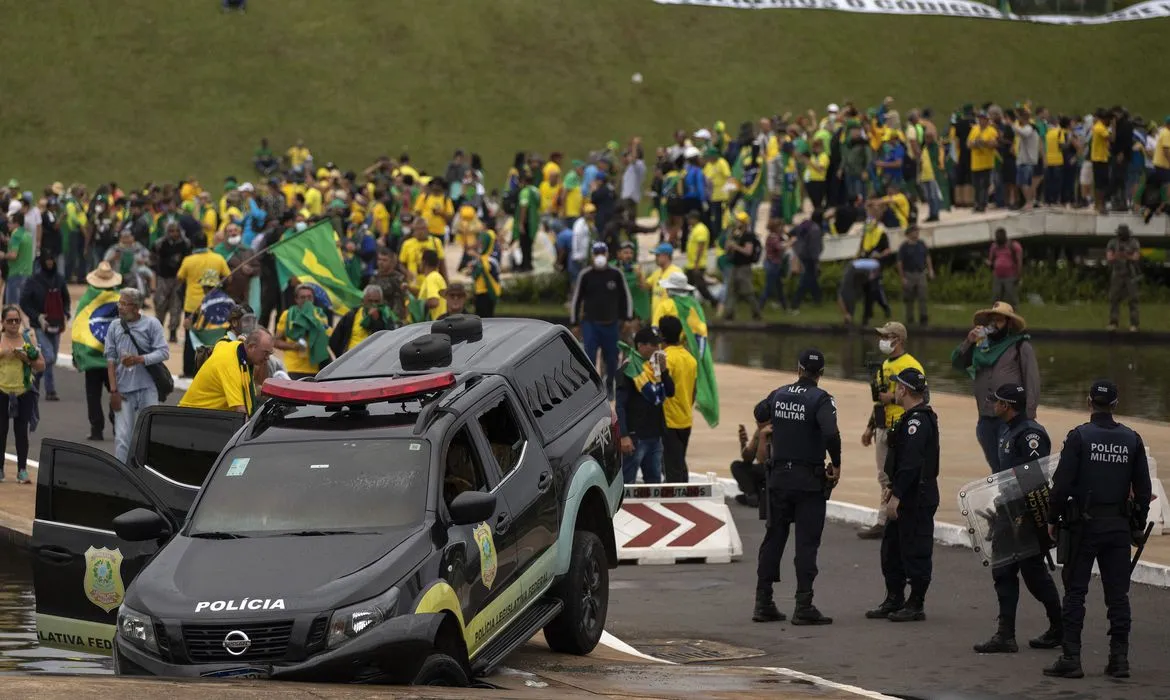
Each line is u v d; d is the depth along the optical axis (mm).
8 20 156750
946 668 22938
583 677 21797
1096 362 64625
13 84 150125
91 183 139750
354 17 163875
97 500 21891
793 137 91500
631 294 51844
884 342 31594
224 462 21000
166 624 18297
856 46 166375
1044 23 171875
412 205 92125
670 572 30359
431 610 18719
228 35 159375
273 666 17969
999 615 24531
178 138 146875
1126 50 166875
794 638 25016
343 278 47750
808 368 25797
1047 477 23047
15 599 28078
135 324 36531
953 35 168125
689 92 159125
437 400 21375
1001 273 74125
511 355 23703
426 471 20234
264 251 45844
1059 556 22484
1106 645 24234
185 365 54812
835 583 28938
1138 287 86562
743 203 88125
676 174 88562
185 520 20578
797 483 25719
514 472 21859
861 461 40938
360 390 21250
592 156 96938
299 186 93500
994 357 32062
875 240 74625
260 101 152250
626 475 33719
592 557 23828
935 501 25797
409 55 160000
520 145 150875
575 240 73062
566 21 166750
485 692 18547
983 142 88500
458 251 96688
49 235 80125
